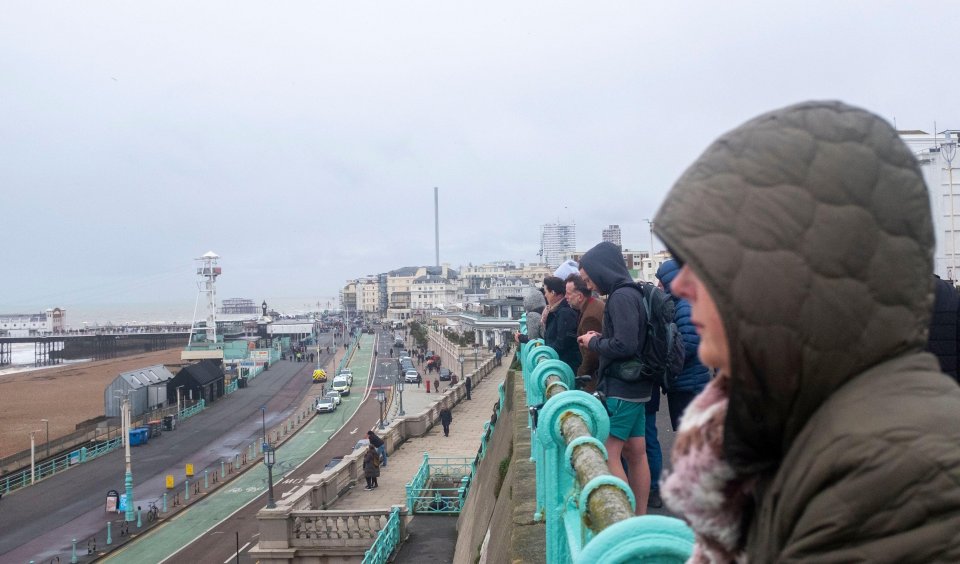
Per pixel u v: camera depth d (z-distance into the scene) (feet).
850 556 3.22
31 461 152.97
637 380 14.58
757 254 3.58
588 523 7.00
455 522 69.97
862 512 3.18
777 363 3.56
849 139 3.66
